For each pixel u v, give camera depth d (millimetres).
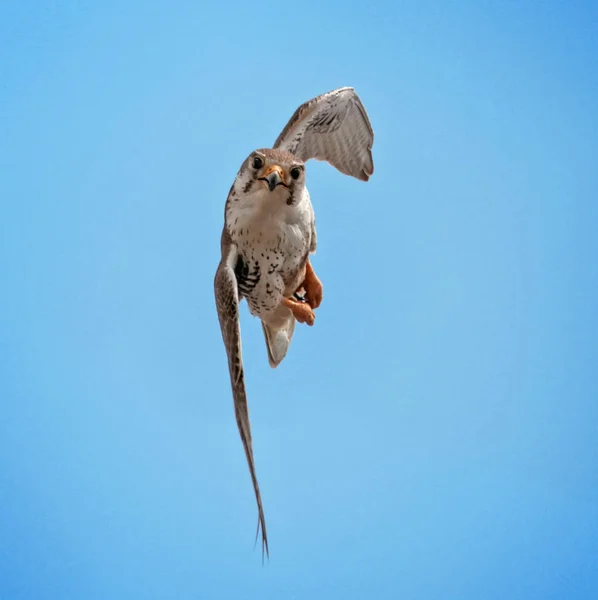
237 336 10180
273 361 12672
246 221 10859
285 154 10742
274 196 10578
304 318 11492
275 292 11422
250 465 9492
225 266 10711
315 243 11680
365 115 13023
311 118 12422
